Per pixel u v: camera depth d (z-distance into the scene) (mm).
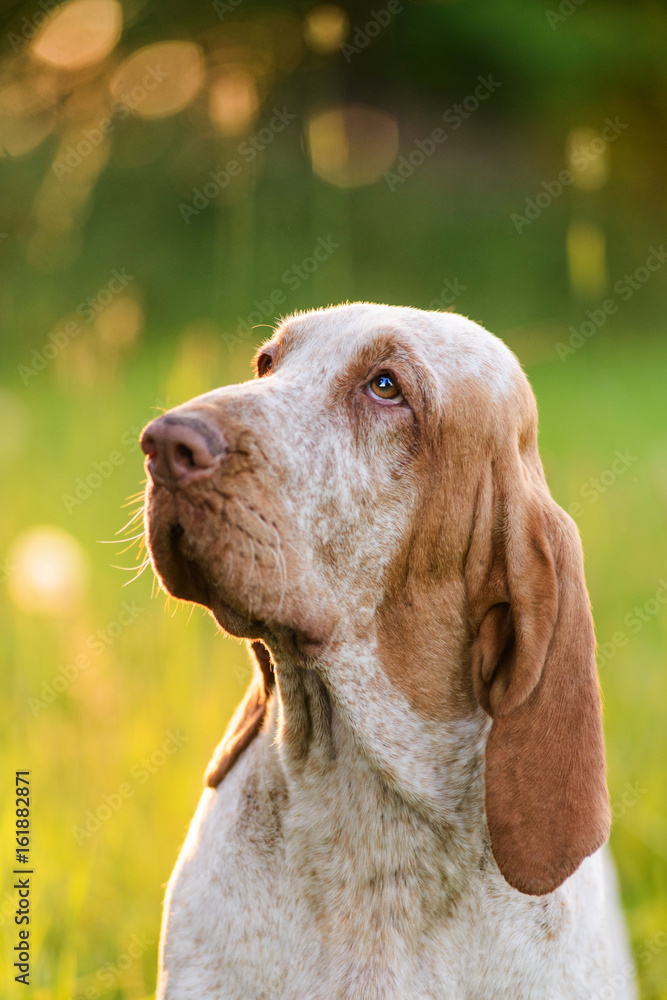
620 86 29062
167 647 7543
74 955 5531
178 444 3854
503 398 4473
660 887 6027
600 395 19625
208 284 22656
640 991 5594
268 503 4020
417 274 25891
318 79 23688
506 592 4355
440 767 4410
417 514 4348
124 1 21547
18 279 20953
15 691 7301
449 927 4258
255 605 4031
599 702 4246
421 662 4402
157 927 6039
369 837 4293
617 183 29250
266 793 4391
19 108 21594
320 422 4270
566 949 4305
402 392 4324
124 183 23719
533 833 4066
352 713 4301
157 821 6441
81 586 7785
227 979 4203
